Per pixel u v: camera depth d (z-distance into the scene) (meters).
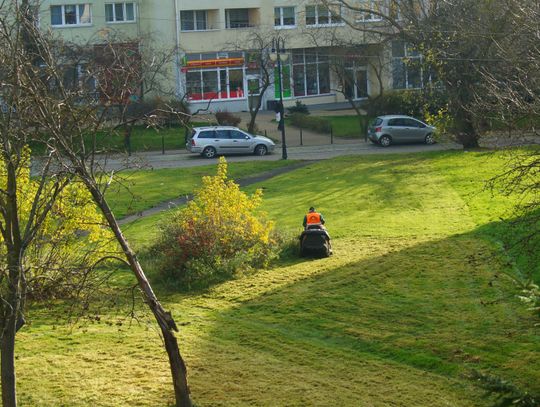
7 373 10.31
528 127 17.48
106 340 15.04
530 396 9.69
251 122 51.84
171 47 54.62
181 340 15.00
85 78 12.42
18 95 10.25
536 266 17.50
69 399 12.20
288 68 59.78
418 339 14.41
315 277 18.98
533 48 19.12
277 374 13.15
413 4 41.41
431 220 24.12
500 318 15.16
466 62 33.28
